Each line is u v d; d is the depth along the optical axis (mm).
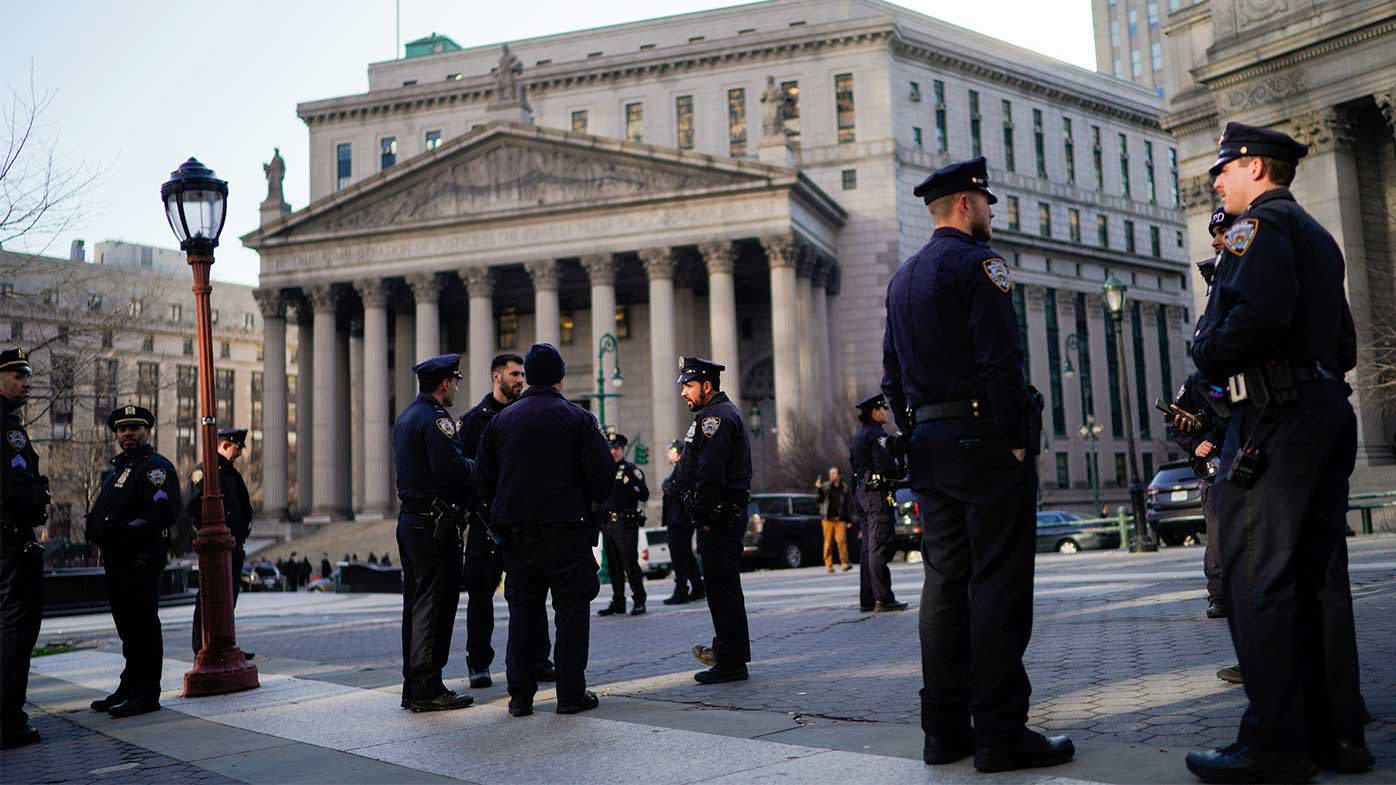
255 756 6832
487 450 7855
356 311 71188
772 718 6699
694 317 67938
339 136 82125
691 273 64125
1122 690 6723
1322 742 4523
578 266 64875
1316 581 4582
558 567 7551
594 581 7699
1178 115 39406
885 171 69812
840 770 5137
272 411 65812
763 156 60656
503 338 73875
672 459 16328
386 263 64438
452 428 8359
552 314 61406
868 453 13117
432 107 80500
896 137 71250
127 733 8219
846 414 54781
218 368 118125
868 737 5871
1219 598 9773
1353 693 4496
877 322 68438
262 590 52875
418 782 5676
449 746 6625
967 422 5023
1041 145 82125
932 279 5152
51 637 20422
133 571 9172
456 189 63844
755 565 33781
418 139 80750
